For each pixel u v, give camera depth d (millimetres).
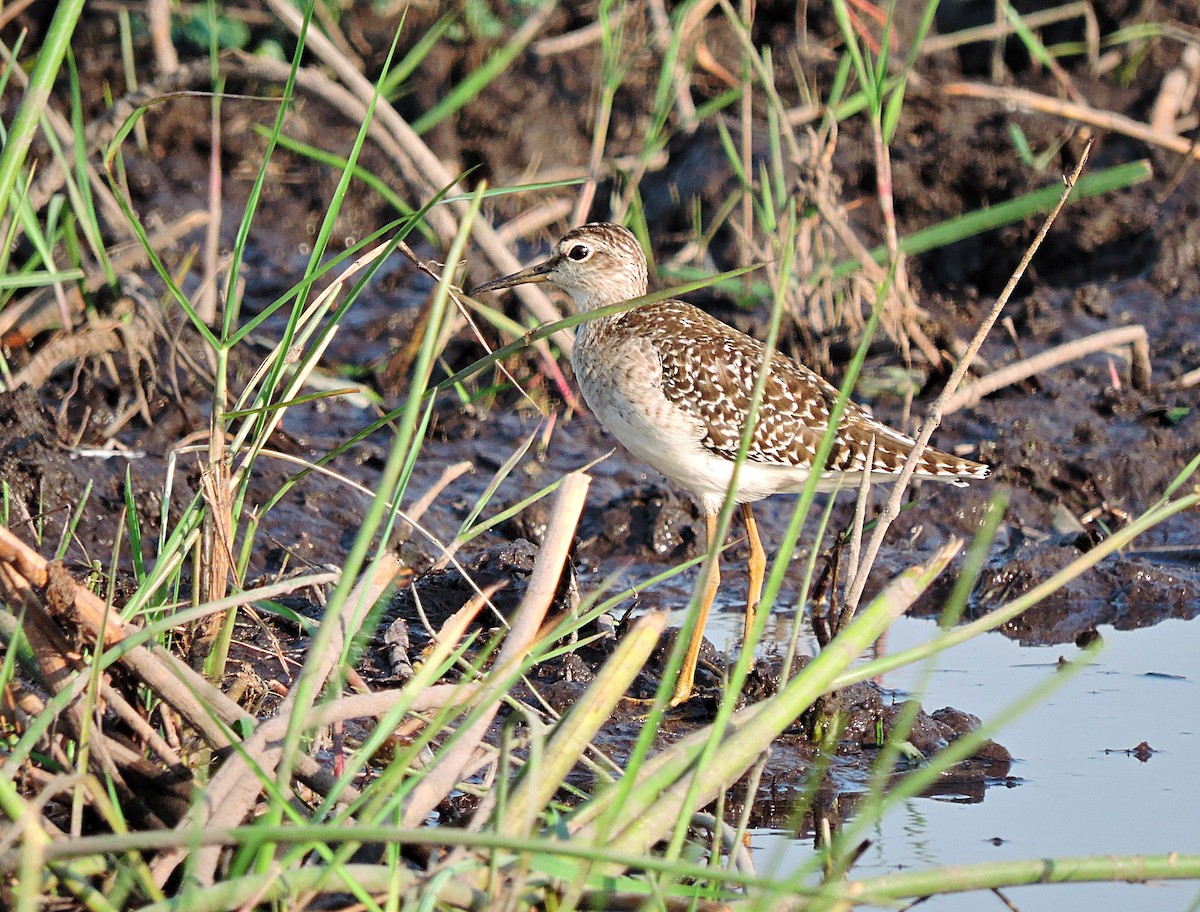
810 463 11375
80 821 6316
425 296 16078
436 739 8195
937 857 8227
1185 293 16219
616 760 9227
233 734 6754
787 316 14570
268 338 14859
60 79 17516
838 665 6160
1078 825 8664
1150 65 18391
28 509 11570
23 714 6859
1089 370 15086
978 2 19109
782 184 15023
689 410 11336
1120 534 6781
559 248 12695
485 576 11828
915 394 14664
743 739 6082
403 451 5727
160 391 13539
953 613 6348
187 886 5707
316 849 6449
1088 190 13398
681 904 6379
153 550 11727
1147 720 10172
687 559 12953
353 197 17109
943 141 17000
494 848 5441
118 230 14180
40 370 12883
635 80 17500
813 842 8516
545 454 13867
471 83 14344
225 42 17656
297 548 12023
